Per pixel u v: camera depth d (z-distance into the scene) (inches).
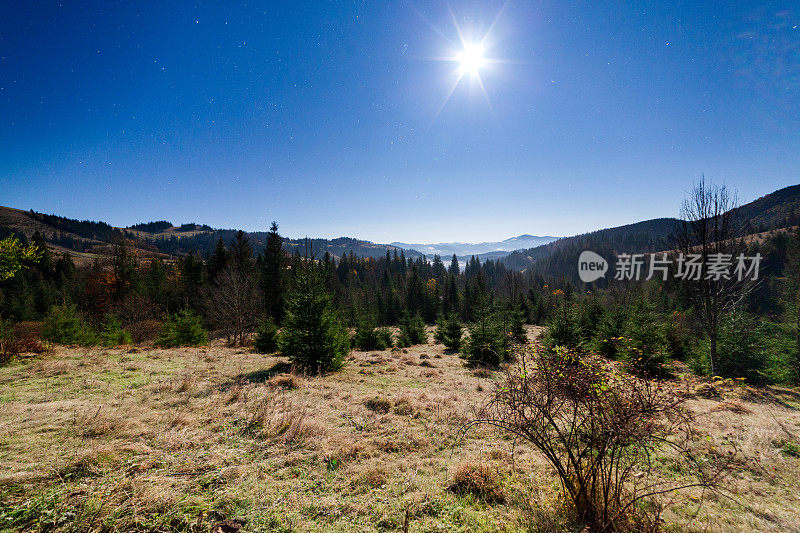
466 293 2329.0
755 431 229.8
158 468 156.2
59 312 617.3
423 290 2372.0
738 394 364.8
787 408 322.7
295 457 181.9
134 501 124.4
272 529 121.1
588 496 130.3
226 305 863.7
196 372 375.9
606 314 781.3
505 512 138.4
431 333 1519.4
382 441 213.9
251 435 207.3
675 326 692.7
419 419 262.1
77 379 315.6
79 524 110.4
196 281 1298.0
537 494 151.4
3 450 161.9
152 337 797.9
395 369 502.3
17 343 435.2
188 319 700.0
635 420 117.1
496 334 617.0
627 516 120.5
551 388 128.8
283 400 279.1
